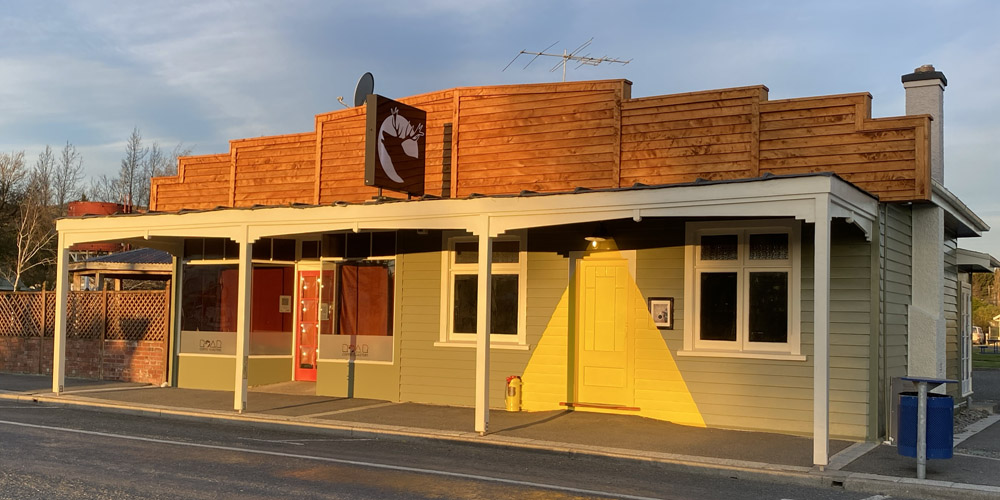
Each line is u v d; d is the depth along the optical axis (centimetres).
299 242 1694
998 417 1530
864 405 1127
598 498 805
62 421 1280
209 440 1119
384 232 1532
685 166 1240
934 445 893
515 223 1157
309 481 846
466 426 1211
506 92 1402
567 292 1357
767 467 942
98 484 806
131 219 1497
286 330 1695
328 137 1600
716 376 1218
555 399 1356
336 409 1382
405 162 1419
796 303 1173
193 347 1716
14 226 4878
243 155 1708
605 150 1307
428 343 1462
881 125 1125
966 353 1709
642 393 1280
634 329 1299
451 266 1453
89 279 3136
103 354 1855
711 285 1240
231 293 1694
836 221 1155
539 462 1005
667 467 980
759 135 1192
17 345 2019
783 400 1170
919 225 1280
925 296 1269
